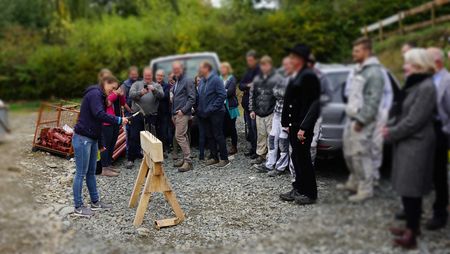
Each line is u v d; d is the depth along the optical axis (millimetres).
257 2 7727
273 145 5156
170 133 6309
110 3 19453
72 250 3225
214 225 3898
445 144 2312
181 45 10859
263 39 5312
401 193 2268
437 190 2293
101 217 4172
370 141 2287
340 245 2385
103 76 4074
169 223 3934
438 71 2316
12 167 4539
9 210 3652
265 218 3938
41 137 6402
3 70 13812
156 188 3975
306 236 2539
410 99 2217
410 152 2236
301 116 3586
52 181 5199
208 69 5555
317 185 3715
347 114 2330
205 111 5598
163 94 5875
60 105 7223
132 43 12734
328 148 2609
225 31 8352
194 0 11328
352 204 2385
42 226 3529
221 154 5777
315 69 3135
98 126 4141
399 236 2277
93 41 13922
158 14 14039
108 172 5629
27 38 16297
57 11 18328
